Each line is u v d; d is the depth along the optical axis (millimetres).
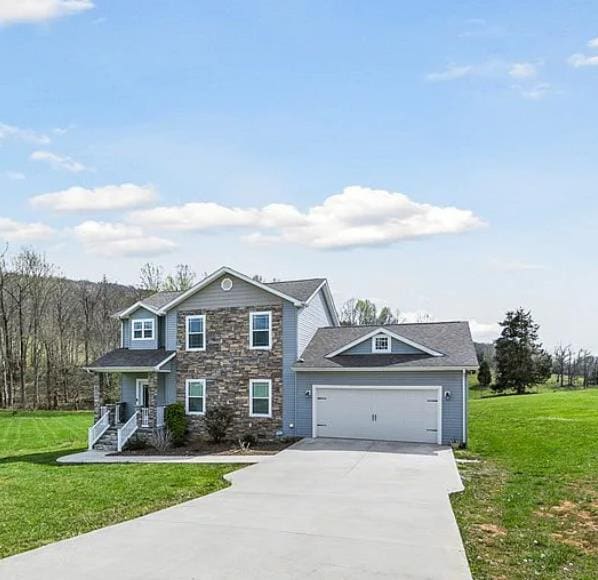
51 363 53406
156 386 25125
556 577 7578
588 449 19516
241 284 24969
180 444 24500
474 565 8023
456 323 24781
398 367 21922
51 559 8164
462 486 13961
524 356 54688
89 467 18938
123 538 9258
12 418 41438
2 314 51719
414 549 8648
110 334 55438
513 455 19156
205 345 25438
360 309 59969
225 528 9898
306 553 8414
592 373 60094
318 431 23312
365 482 14531
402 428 22141
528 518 10766
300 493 13180
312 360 23594
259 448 22094
